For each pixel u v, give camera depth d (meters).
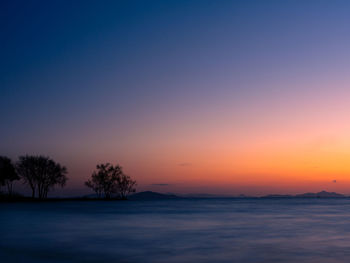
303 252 24.09
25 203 121.56
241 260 21.67
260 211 78.94
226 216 60.38
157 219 53.00
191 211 78.38
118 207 101.00
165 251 24.86
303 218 55.31
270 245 27.11
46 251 25.06
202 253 24.05
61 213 67.00
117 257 22.89
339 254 23.36
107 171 162.25
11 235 33.38
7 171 124.50
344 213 70.31
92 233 34.91
